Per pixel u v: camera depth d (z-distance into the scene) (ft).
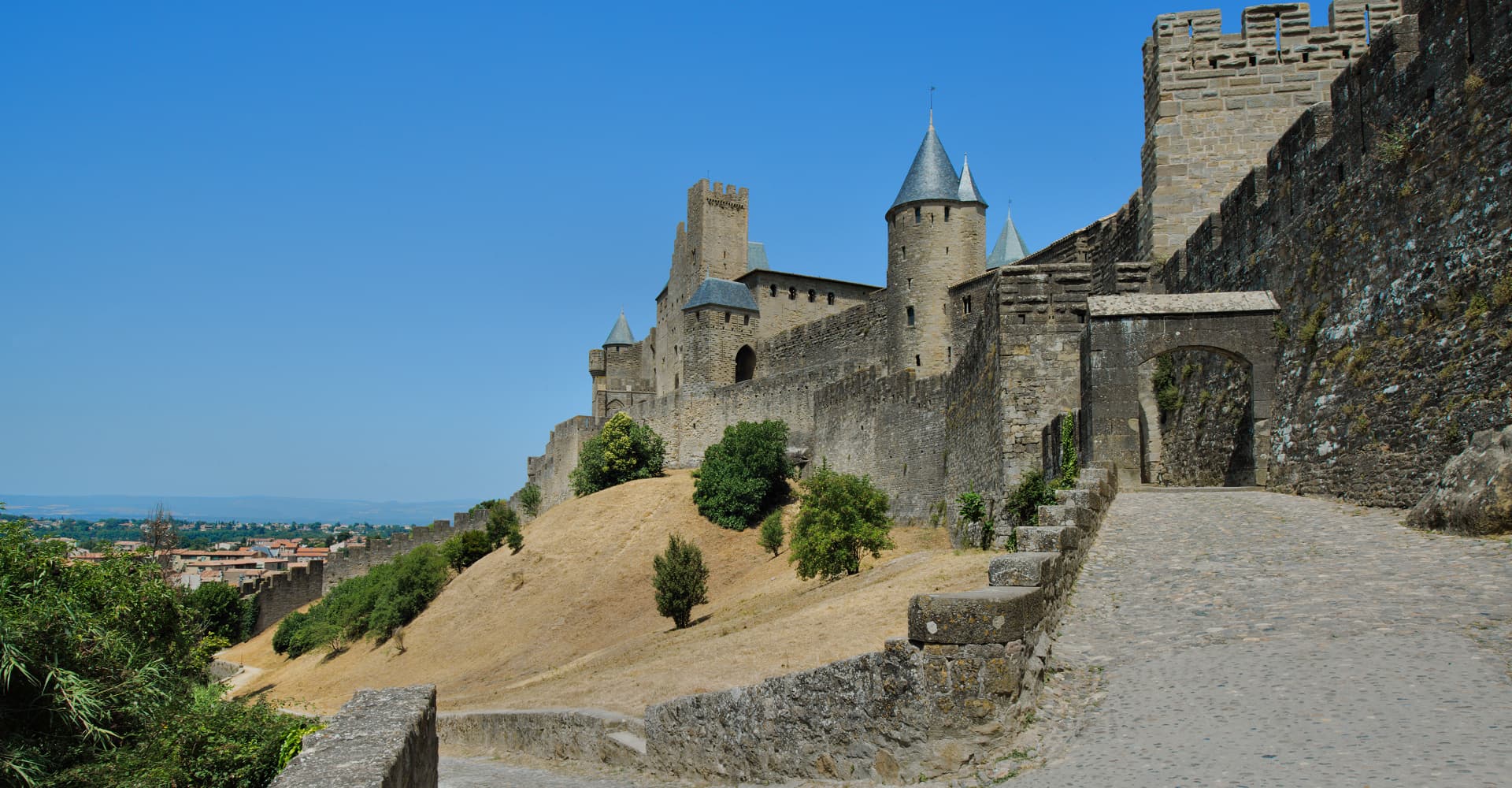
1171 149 103.24
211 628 302.45
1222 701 31.27
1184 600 42.68
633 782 47.93
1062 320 92.94
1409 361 58.90
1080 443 81.87
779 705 38.86
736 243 381.60
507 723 69.05
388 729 32.83
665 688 73.56
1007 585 37.29
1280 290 76.89
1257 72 102.37
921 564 99.09
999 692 31.27
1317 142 72.23
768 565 196.03
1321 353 69.36
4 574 60.75
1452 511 49.01
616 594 202.90
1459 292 55.26
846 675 35.01
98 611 64.23
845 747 34.86
